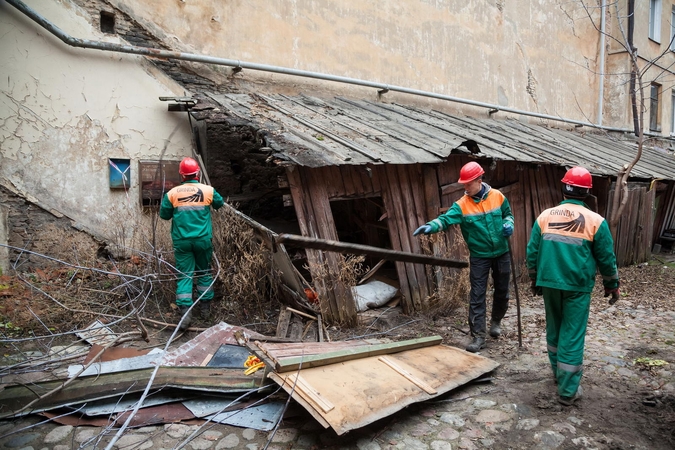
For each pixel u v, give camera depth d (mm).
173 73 6289
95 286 5125
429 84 9828
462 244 6551
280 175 5129
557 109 13219
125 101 5715
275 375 3229
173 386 3305
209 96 6129
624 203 7852
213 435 2986
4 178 5020
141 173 5789
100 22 5688
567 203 3547
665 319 5641
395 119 7523
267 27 7258
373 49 8789
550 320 3691
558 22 13180
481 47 10961
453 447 2947
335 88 8203
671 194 11539
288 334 4652
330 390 3111
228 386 3359
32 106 5129
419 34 9609
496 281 4676
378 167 5891
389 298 5996
